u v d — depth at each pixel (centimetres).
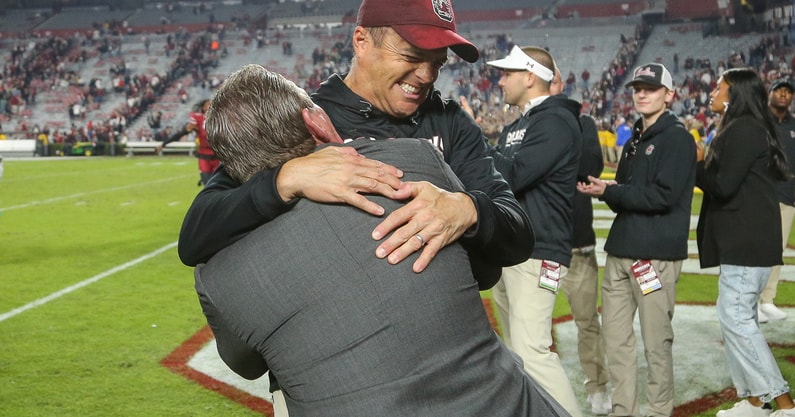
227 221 163
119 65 4500
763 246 393
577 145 392
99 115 4150
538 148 379
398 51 195
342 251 156
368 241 156
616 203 408
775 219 397
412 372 151
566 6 4312
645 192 397
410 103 209
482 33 4209
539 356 378
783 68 3412
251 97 170
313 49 4509
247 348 167
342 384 152
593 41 4006
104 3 5625
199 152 1340
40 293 745
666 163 396
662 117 408
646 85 409
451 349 155
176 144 3600
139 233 1145
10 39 5106
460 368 155
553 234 383
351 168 159
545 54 413
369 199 159
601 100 3453
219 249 168
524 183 380
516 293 384
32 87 4428
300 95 175
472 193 173
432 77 202
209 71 4428
